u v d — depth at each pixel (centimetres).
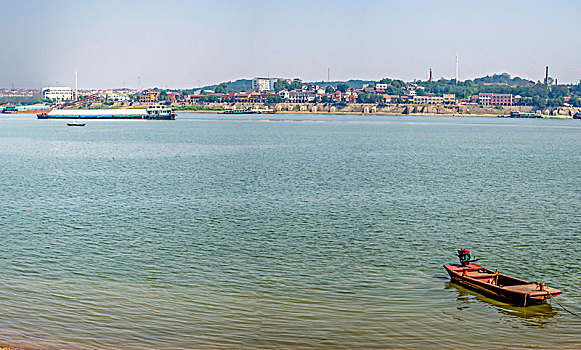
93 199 8750
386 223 7144
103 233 6525
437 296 4628
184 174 11925
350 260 5550
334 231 6694
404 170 12900
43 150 18138
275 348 3762
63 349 3662
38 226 6862
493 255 5800
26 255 5616
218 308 4353
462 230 6819
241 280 4953
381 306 4425
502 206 8394
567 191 9975
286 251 5834
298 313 4288
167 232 6588
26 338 3797
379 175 11919
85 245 6003
